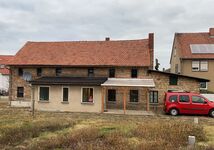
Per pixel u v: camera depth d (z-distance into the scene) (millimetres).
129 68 35438
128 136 14492
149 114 29750
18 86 38406
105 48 39719
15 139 13883
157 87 34594
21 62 38312
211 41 43750
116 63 35688
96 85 31391
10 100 38438
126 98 34500
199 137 14539
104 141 12734
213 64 40438
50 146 12258
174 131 14711
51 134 15773
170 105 28969
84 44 41438
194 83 33906
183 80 34125
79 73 36781
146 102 34062
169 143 12383
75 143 12391
